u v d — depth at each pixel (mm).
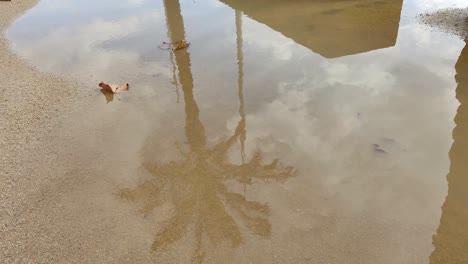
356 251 2799
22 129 4445
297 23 7586
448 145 3818
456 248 2773
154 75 5652
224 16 8211
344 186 3406
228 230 3031
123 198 3396
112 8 9148
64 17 8766
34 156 3979
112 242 2969
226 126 4336
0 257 2857
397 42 6359
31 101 5059
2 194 3477
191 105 4793
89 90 5305
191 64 5938
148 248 2908
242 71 5598
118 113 4707
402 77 5168
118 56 6398
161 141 4137
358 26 7223
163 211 3242
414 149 3797
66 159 3916
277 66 5695
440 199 3207
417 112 4359
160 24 7828
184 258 2812
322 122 4301
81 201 3379
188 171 3686
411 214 3078
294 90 4984
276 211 3188
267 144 4000
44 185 3578
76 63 6215
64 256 2863
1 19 9047
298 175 3561
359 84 5039
